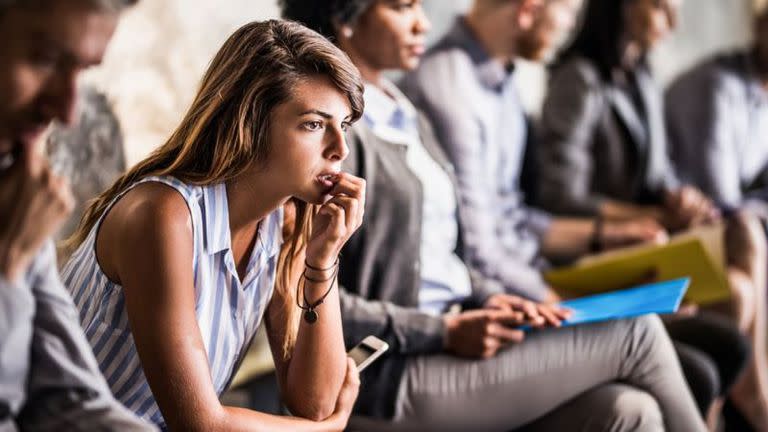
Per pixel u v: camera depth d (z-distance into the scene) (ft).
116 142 9.80
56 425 4.71
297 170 6.06
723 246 12.51
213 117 5.98
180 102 10.80
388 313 8.15
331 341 6.64
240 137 5.91
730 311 12.59
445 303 9.16
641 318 8.44
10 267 4.46
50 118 4.68
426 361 8.34
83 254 6.24
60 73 4.62
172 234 5.80
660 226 13.55
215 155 5.98
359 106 6.17
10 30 4.49
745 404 12.24
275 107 5.95
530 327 8.44
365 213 8.14
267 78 5.90
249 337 6.74
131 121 10.13
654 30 13.70
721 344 11.18
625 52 13.80
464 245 9.50
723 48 21.29
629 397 8.13
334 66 5.98
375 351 7.22
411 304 8.47
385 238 8.26
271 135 5.99
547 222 12.81
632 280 10.37
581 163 13.53
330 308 6.61
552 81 13.98
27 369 4.62
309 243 6.49
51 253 4.80
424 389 8.23
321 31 8.53
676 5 13.84
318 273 6.50
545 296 10.71
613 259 10.29
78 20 4.57
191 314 5.86
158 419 6.43
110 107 9.78
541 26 11.62
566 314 8.41
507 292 10.68
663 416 8.38
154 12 10.46
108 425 4.75
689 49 20.57
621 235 12.63
